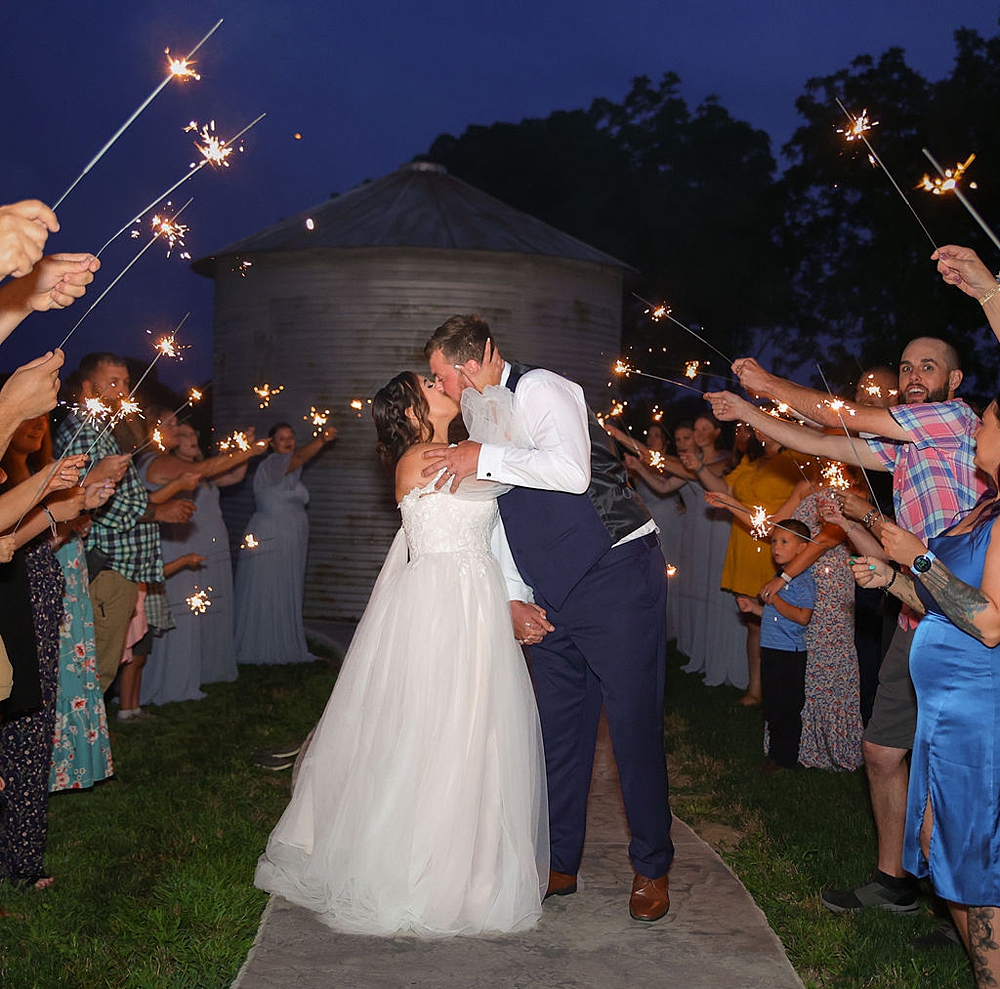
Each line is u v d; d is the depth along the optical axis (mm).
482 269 12734
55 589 4504
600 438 4047
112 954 3799
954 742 3090
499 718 4035
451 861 3885
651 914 4039
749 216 26812
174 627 7871
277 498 10117
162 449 6629
